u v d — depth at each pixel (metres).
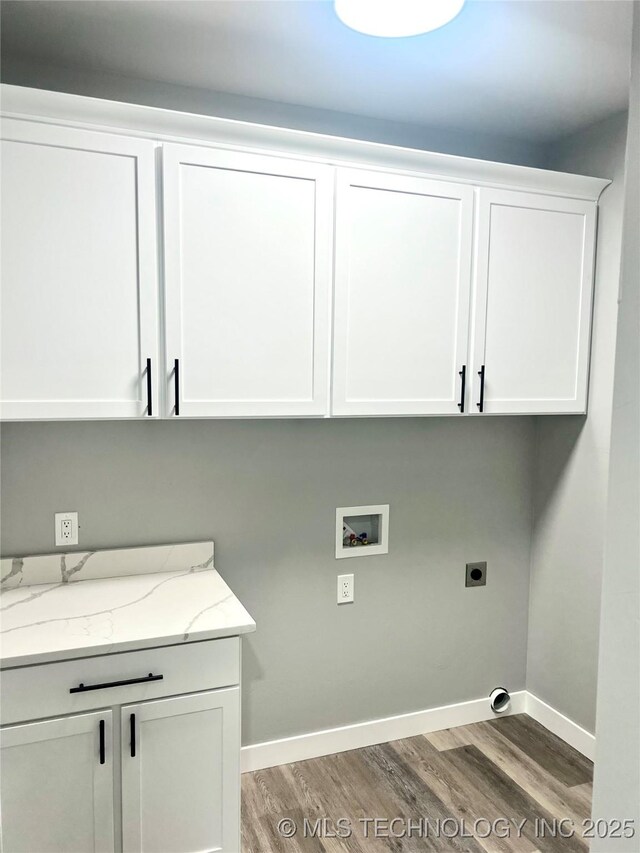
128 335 1.81
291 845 2.03
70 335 1.75
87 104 1.69
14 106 1.65
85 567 2.12
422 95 2.22
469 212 2.20
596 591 2.52
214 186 1.86
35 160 1.69
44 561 2.07
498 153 2.64
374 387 2.12
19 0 1.63
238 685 1.78
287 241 1.96
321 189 1.99
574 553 2.63
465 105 2.30
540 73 2.03
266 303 1.95
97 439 2.13
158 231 1.82
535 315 2.35
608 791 0.52
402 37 1.80
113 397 1.81
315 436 2.45
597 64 1.96
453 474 2.71
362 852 2.00
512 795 2.29
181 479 2.26
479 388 2.27
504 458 2.81
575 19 1.70
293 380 2.01
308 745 2.52
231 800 1.79
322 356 2.04
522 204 2.29
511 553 2.86
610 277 2.40
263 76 2.08
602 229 2.43
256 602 2.40
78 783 1.63
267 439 2.38
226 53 1.93
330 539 2.51
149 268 1.81
